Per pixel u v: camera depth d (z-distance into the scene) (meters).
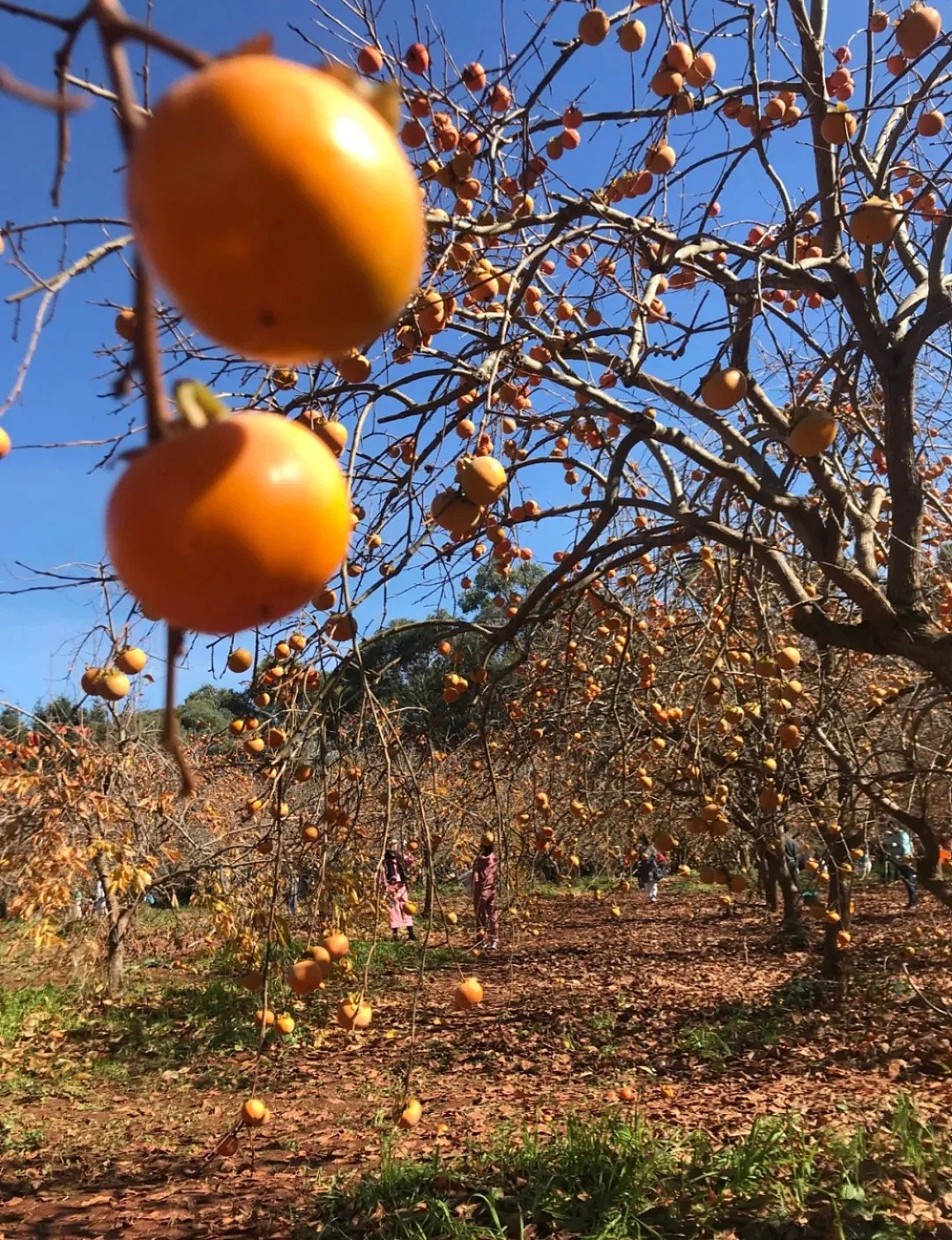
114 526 0.76
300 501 0.75
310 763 3.99
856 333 3.92
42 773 7.83
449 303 3.09
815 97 3.25
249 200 0.63
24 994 9.33
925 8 2.99
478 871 8.02
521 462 3.98
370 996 8.70
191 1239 4.23
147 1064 7.37
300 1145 5.41
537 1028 7.64
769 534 4.36
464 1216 4.05
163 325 3.12
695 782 4.73
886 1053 6.02
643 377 3.81
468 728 5.27
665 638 6.43
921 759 6.36
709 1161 4.27
